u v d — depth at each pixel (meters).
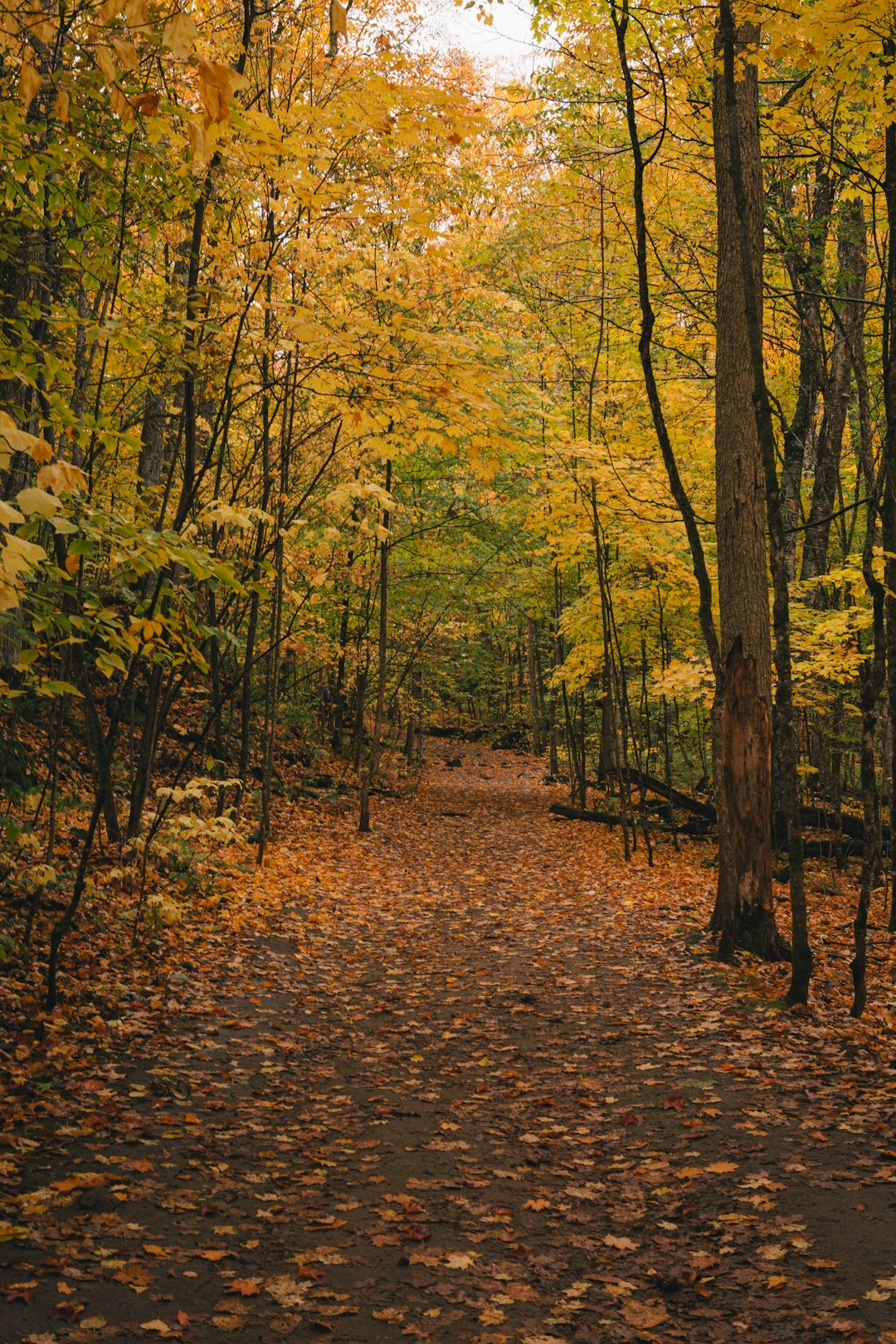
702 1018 6.55
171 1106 4.73
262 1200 3.82
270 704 11.91
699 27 8.69
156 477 13.14
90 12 5.01
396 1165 4.25
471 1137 4.62
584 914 10.55
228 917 8.61
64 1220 3.46
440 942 9.26
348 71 9.52
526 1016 6.77
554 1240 3.56
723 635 8.70
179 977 6.75
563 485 13.09
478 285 10.12
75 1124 4.32
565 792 25.34
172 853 9.14
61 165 5.03
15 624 4.66
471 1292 3.17
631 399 14.16
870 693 7.21
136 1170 3.94
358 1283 3.21
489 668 35.72
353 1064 5.70
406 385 5.24
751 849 8.45
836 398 14.59
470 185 12.53
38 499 2.83
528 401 13.84
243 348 6.48
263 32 8.30
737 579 8.58
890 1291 3.02
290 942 8.54
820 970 8.17
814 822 14.25
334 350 5.29
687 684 12.44
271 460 11.50
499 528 19.00
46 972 6.11
